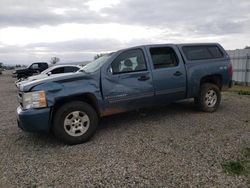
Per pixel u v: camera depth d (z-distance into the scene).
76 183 3.43
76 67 15.26
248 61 15.70
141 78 5.61
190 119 6.23
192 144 4.61
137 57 5.70
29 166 4.03
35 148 4.84
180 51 6.34
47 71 15.15
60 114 4.77
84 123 4.98
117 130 5.66
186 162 3.89
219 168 3.66
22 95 4.81
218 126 5.62
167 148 4.47
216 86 6.93
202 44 6.82
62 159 4.24
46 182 3.49
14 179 3.62
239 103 8.32
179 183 3.30
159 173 3.59
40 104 4.64
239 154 4.10
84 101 5.24
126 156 4.22
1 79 32.25
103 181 3.45
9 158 4.39
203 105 6.74
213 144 4.57
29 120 4.60
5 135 5.75
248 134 5.04
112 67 5.36
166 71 5.95
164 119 6.33
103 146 4.73
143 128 5.70
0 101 11.27
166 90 5.97
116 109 5.41
